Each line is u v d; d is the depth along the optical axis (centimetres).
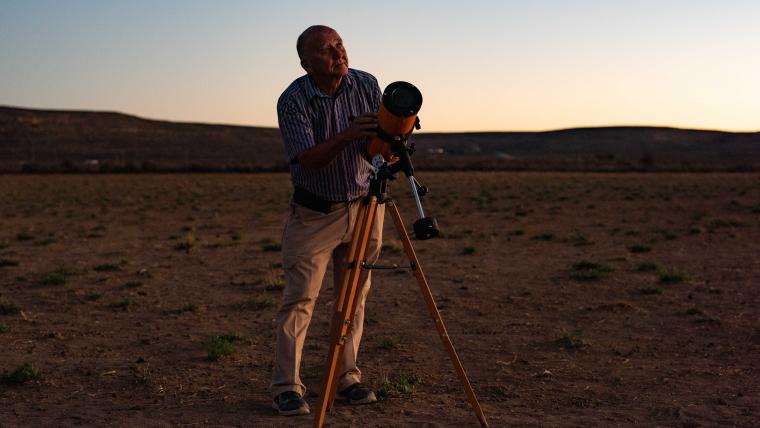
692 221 2302
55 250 1742
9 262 1470
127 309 1001
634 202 3300
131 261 1524
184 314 966
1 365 707
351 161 514
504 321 898
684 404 561
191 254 1634
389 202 485
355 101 520
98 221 2648
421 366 693
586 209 2911
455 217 2602
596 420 525
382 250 1606
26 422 536
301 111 505
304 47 493
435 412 547
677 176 7312
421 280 487
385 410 551
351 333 562
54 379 658
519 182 5934
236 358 731
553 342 783
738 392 595
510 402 576
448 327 866
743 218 2377
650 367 681
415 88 458
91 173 9806
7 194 4800
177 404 579
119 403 584
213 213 2981
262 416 541
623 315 924
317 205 520
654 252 1555
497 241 1808
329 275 1287
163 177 8175
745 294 1048
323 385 477
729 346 761
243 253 1647
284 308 540
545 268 1344
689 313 923
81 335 844
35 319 938
